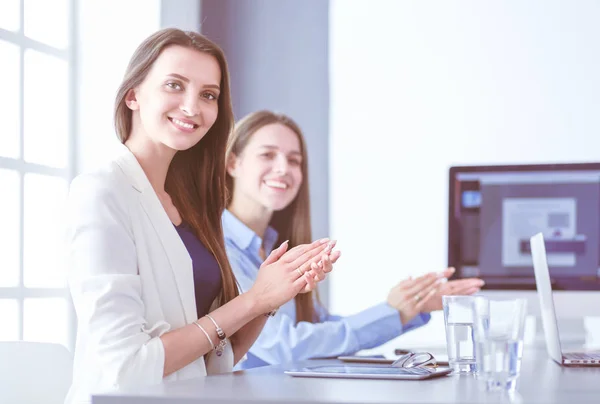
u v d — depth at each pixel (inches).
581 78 189.3
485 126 193.0
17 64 158.4
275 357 110.3
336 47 198.1
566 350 102.9
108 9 171.8
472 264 135.3
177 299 76.9
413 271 194.4
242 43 198.2
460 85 194.1
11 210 155.5
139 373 67.6
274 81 198.1
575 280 131.6
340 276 197.0
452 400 49.4
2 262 153.6
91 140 169.2
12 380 85.7
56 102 167.0
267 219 137.2
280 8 198.4
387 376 63.6
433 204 194.2
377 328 111.8
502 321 54.4
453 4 194.5
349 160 197.5
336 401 48.2
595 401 50.2
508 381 54.1
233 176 136.6
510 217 134.6
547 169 133.5
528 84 191.6
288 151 136.6
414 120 195.6
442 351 112.1
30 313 157.1
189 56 82.0
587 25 189.0
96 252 71.6
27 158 159.8
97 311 68.8
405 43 196.2
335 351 110.3
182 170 88.1
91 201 73.5
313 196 198.2
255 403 48.4
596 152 188.9
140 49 82.5
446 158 194.2
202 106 82.8
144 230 76.5
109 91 169.9
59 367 88.0
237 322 73.6
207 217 88.3
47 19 166.9
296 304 125.1
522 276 133.6
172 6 178.1
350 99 197.8
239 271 123.3
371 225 196.1
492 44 193.0
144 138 83.0
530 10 191.6
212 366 80.6
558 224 132.8
